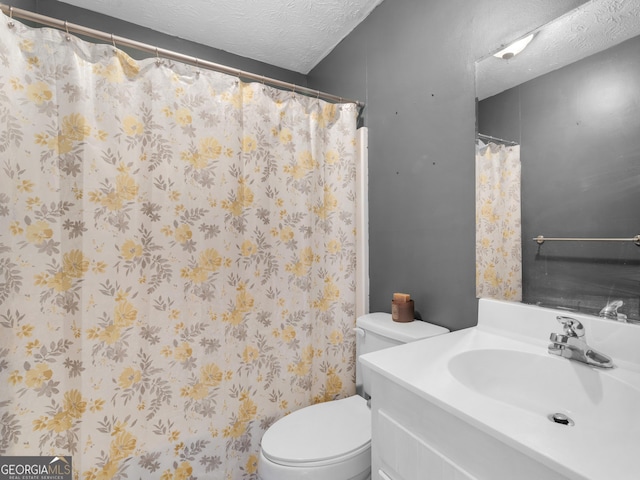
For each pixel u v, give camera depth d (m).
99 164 1.27
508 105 1.10
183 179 1.43
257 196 1.60
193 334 1.44
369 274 1.81
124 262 1.32
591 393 0.79
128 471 1.30
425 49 1.43
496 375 0.96
